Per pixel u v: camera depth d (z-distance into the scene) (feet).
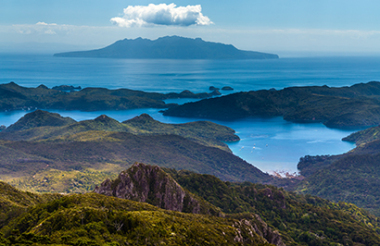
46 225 282.56
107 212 302.25
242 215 504.84
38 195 490.90
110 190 468.34
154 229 299.17
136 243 275.18
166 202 478.18
